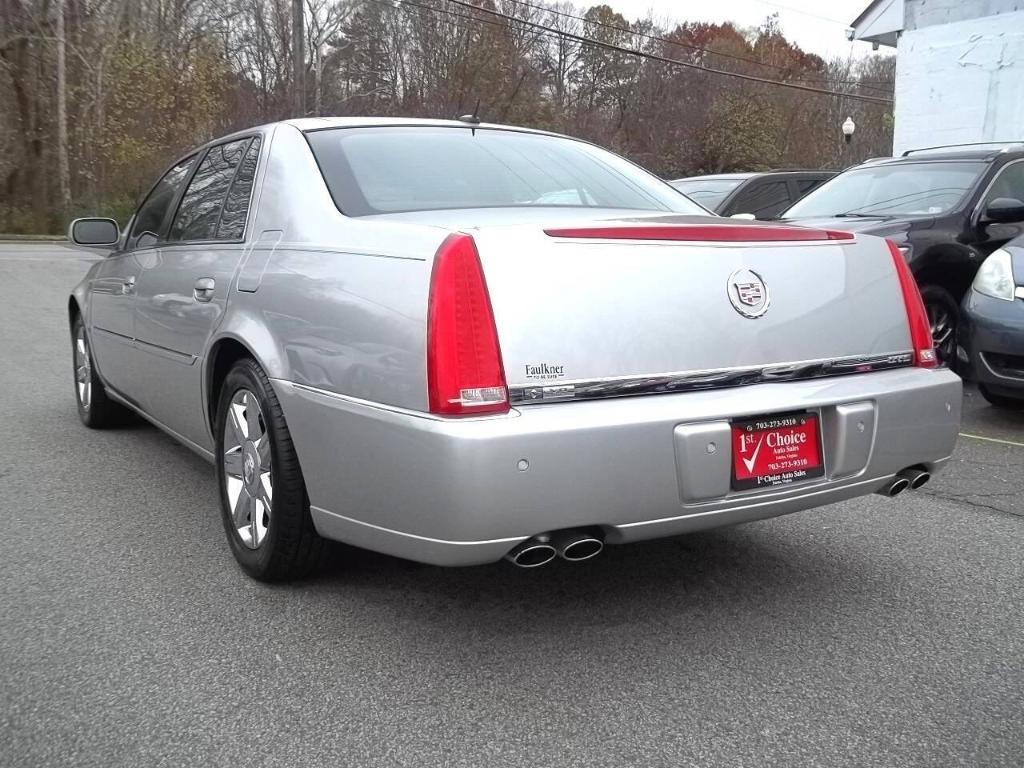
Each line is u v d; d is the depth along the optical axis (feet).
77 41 108.06
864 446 10.04
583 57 168.55
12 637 9.95
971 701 8.78
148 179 110.42
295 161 11.78
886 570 11.98
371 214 10.53
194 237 13.94
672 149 162.81
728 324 9.45
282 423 10.44
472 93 148.36
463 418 8.38
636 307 9.03
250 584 11.37
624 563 12.18
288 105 134.62
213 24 129.80
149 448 17.75
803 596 11.16
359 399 9.21
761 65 170.60
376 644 9.86
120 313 16.26
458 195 11.19
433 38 148.77
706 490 9.11
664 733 8.23
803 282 10.06
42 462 16.75
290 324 10.30
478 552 8.50
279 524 10.59
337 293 9.70
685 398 9.11
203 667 9.34
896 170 26.23
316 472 9.87
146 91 109.40
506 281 8.63
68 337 32.17
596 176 12.65
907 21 49.57
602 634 10.14
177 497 14.76
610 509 8.75
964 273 22.95
